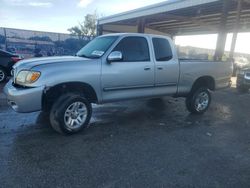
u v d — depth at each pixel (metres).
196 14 17.30
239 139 5.12
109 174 3.40
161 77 5.84
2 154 3.79
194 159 4.02
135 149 4.27
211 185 3.27
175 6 14.46
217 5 13.73
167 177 3.40
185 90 6.45
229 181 3.39
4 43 19.94
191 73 6.44
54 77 4.36
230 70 7.48
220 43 12.17
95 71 4.80
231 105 8.70
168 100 8.61
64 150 4.05
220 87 7.27
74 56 5.33
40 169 3.42
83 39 23.00
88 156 3.89
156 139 4.81
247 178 3.50
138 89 5.54
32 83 4.30
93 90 4.89
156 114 6.71
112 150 4.17
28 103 4.27
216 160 4.03
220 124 6.15
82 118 4.86
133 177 3.36
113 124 5.59
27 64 4.55
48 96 4.61
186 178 3.41
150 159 3.92
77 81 4.60
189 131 5.43
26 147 4.09
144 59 5.55
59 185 3.08
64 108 4.52
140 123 5.80
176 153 4.21
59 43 22.00
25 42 20.62
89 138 4.63
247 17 17.23
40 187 3.01
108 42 5.27
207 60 6.80
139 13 18.00
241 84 11.78
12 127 5.01
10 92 4.42
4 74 10.78
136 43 5.48
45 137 4.56
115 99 5.23
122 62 5.19
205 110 7.02
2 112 6.04
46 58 4.90
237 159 4.11
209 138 5.06
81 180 3.21
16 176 3.21
